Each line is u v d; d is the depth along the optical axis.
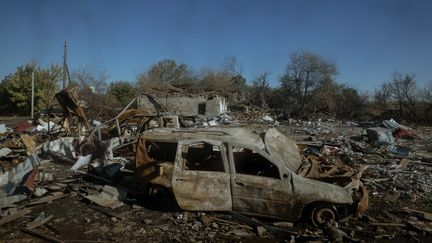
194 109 42.50
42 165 11.98
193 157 8.38
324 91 54.69
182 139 7.52
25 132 20.05
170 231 6.57
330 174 7.87
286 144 8.16
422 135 29.02
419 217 7.88
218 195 7.10
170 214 7.33
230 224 6.86
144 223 6.91
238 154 8.32
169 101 40.38
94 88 49.53
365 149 17.33
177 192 7.19
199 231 6.57
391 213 8.08
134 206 7.68
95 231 6.54
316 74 55.66
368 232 6.83
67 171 11.17
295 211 6.86
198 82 65.25
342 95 53.84
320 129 32.00
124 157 12.73
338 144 18.47
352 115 51.81
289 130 31.09
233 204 7.09
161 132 8.09
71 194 8.54
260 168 8.10
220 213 7.25
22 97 54.75
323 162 8.98
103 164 10.49
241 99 57.34
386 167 13.06
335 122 44.12
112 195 8.15
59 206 7.81
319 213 6.84
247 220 6.91
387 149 17.28
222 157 7.20
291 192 6.84
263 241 6.30
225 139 7.33
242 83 65.38
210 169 8.02
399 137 25.64
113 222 6.98
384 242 6.50
